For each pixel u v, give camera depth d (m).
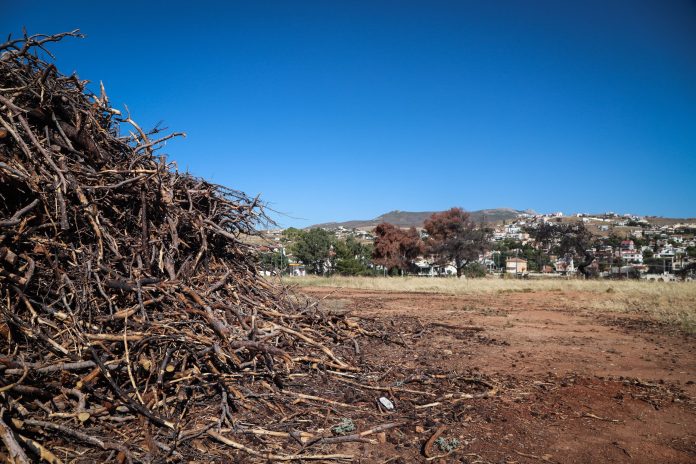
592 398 5.29
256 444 3.74
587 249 42.22
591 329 10.35
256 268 7.66
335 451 3.78
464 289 22.48
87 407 3.75
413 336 8.78
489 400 5.18
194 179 7.08
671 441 4.14
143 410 3.71
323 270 45.47
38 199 4.68
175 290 5.39
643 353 7.75
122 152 6.12
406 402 4.97
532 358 7.27
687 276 39.66
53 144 5.24
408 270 51.75
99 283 4.68
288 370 5.20
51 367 3.73
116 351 4.32
